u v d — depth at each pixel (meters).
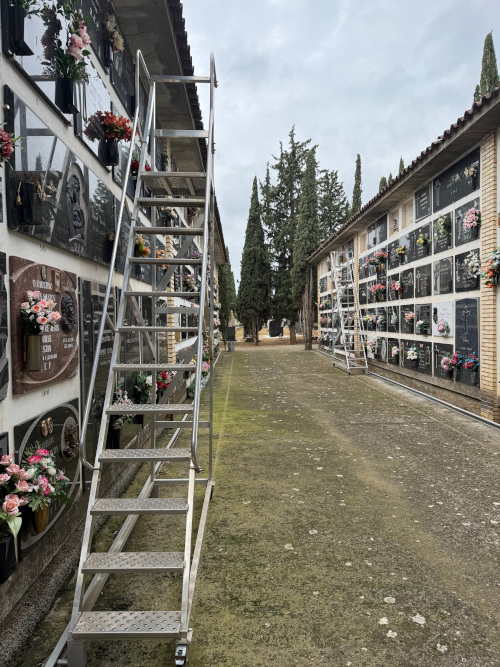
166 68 6.19
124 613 2.20
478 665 2.16
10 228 2.45
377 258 12.18
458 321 7.79
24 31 2.51
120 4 4.90
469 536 3.44
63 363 3.12
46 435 2.83
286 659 2.22
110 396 2.88
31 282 2.67
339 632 2.41
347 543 3.35
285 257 27.08
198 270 11.62
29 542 2.52
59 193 3.09
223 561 3.12
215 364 15.86
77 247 3.44
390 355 11.62
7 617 2.28
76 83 3.38
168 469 5.00
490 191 6.65
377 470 4.89
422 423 6.95
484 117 6.18
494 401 6.70
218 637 2.39
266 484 4.52
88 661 2.24
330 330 19.09
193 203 3.63
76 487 3.32
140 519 3.82
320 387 10.60
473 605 2.62
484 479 4.60
